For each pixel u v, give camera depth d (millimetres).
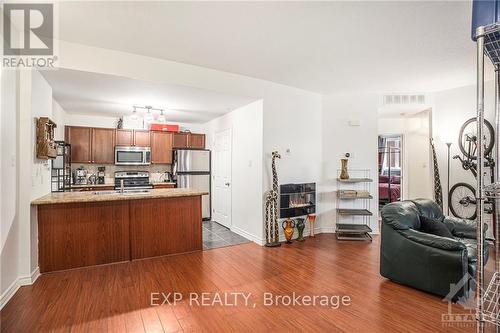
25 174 2750
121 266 3326
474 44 2959
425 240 2605
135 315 2215
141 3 2209
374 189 4973
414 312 2285
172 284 2803
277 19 2451
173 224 3820
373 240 4512
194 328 2049
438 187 4656
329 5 2229
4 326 2053
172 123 6484
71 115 5516
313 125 4965
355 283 2854
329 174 5070
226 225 5430
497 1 1278
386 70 3799
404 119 6293
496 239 1581
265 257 3658
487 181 4141
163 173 6402
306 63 3541
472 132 4355
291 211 4613
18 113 2707
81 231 3270
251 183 4555
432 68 3717
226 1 2176
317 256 3701
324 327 2072
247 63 3551
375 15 2379
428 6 2236
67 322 2109
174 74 3496
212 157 6211
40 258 3057
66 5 2229
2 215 2314
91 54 3035
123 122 5715
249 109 4633
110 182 5844
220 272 3131
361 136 5008
